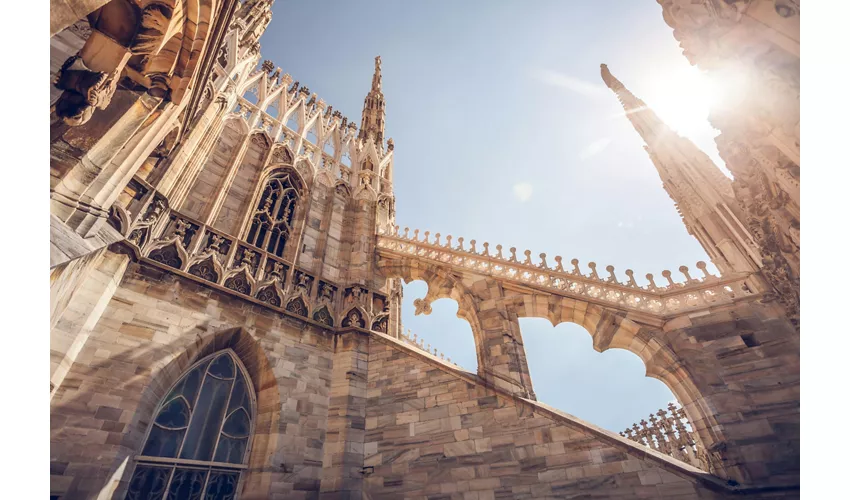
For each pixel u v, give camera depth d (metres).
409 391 13.09
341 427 12.42
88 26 8.00
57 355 8.25
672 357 11.46
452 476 10.84
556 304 13.94
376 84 35.53
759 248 12.61
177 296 11.59
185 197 14.04
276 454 11.16
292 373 12.93
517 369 12.44
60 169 7.75
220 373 12.04
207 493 10.21
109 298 10.10
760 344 10.88
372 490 11.37
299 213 18.83
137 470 9.31
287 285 15.13
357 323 15.51
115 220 10.62
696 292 12.63
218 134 16.86
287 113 22.20
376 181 24.33
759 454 9.16
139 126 9.35
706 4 7.97
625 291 13.41
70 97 7.32
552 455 10.20
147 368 10.03
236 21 20.45
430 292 16.77
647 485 9.05
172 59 9.26
